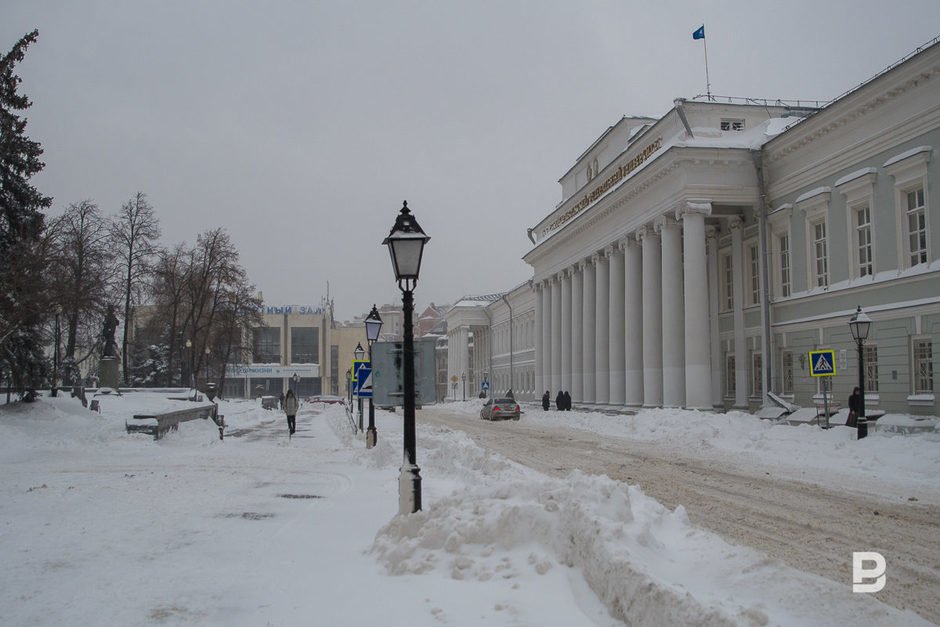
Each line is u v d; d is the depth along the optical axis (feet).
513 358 272.72
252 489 45.80
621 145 150.71
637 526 21.71
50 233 108.37
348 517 35.19
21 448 71.87
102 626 19.22
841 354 90.84
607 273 153.48
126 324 189.98
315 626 18.89
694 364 109.91
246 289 212.43
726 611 14.56
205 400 176.76
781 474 52.54
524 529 24.20
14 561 26.43
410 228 31.17
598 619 18.29
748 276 115.85
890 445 58.75
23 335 101.04
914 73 78.28
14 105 105.29
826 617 15.39
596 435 100.83
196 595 21.99
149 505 39.27
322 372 415.44
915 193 81.61
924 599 21.02
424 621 18.84
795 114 122.62
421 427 112.47
